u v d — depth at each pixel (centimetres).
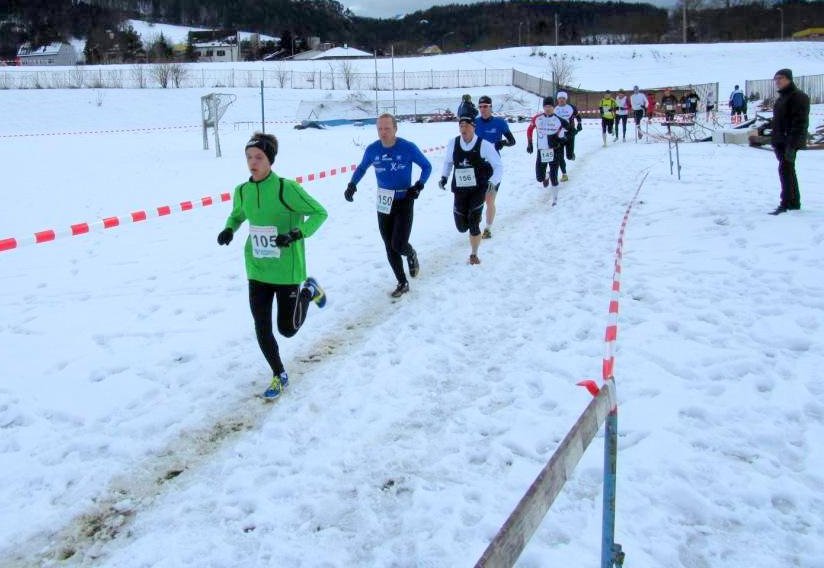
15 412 460
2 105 4616
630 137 2397
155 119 4716
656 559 284
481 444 388
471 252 786
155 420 441
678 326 521
